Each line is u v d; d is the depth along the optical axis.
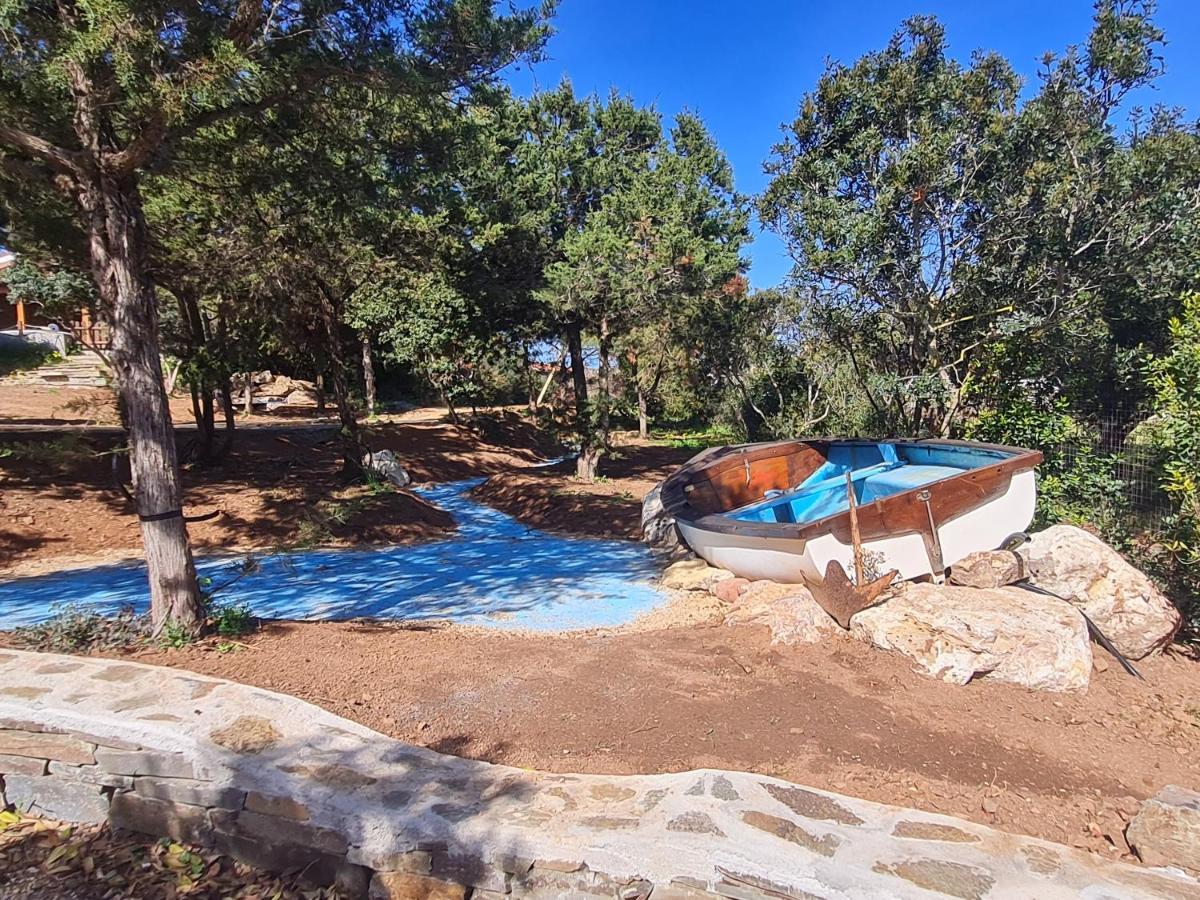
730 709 3.89
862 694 4.11
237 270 9.78
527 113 14.09
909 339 9.22
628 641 5.13
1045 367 8.44
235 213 8.89
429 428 20.30
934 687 4.27
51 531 8.98
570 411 15.30
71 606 5.60
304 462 14.58
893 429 10.20
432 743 3.50
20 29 4.32
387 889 2.79
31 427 13.41
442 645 5.10
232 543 9.44
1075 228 7.59
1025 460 6.39
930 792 3.22
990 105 8.04
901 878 2.47
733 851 2.59
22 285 9.76
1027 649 4.44
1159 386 6.13
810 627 4.84
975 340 8.70
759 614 5.18
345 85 5.25
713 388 20.17
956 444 7.76
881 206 7.96
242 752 3.21
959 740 3.70
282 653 4.65
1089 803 3.26
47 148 4.39
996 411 8.52
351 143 6.21
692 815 2.83
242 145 6.04
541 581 7.74
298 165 6.52
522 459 19.86
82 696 3.63
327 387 23.48
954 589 5.19
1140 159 7.11
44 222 6.81
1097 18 7.56
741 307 16.78
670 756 3.42
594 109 14.94
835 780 3.26
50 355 8.60
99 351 6.56
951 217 8.06
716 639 4.98
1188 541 5.84
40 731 3.44
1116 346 8.55
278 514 10.45
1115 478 7.65
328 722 3.54
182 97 3.98
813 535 5.39
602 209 13.23
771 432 15.23
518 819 2.80
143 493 4.74
